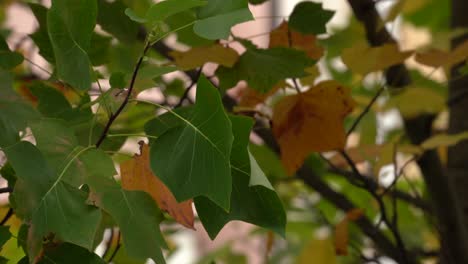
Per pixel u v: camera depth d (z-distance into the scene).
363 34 2.13
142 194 1.45
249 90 1.86
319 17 1.78
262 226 1.48
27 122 1.39
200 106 1.38
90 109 1.59
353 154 2.08
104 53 1.81
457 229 2.15
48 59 1.65
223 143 1.35
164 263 1.43
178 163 1.38
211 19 1.37
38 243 1.34
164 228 2.21
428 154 2.09
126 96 1.46
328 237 2.18
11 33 2.05
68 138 1.41
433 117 2.08
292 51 1.73
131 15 1.34
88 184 1.39
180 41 1.78
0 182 1.54
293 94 1.82
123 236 1.41
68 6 1.39
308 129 1.83
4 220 1.47
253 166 1.39
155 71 1.52
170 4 1.33
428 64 1.87
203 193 1.37
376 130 2.15
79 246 1.39
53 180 1.36
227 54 1.72
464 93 2.10
